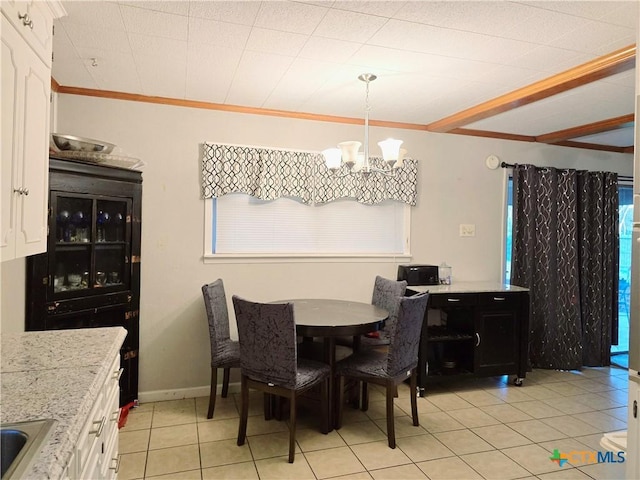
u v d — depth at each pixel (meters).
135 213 2.99
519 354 3.78
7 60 1.35
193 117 3.39
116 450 1.85
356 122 3.82
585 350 4.45
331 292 3.81
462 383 3.85
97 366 1.55
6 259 1.36
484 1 1.87
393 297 3.47
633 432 1.54
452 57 2.47
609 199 4.54
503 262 4.38
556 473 2.36
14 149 1.41
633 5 1.89
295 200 3.75
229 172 3.44
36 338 1.89
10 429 1.09
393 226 4.05
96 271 2.77
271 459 2.47
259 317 2.49
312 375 2.62
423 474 2.33
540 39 2.24
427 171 4.10
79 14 2.00
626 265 4.98
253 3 1.90
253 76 2.81
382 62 2.55
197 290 3.43
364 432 2.83
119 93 3.17
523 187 4.28
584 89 2.92
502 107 3.24
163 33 2.20
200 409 3.17
